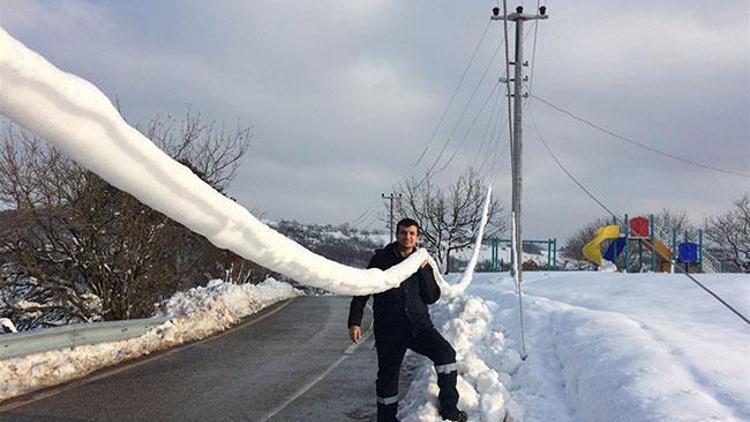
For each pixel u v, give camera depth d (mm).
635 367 5406
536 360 6828
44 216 14227
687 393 4750
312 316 17891
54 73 1035
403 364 9336
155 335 11836
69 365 8742
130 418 6484
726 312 7953
